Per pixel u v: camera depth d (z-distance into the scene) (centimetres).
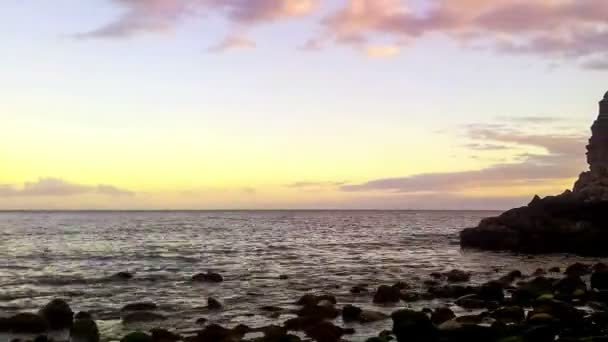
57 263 4975
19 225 14575
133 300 3045
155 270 4459
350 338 2128
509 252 5931
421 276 4038
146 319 2494
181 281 3784
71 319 2423
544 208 6225
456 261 5209
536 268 4553
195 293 3291
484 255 5734
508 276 3791
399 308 2762
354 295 3173
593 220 5791
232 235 9856
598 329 2091
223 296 3177
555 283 3253
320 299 2897
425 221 19438
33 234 9888
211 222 17738
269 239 8700
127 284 3644
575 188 6694
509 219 6366
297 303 2900
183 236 9425
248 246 7131
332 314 2534
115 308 2795
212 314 2644
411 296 3030
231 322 2456
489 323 2278
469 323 2091
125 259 5350
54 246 6956
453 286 3259
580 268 4109
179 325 2405
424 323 2003
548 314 2273
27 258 5406
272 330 2166
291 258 5531
